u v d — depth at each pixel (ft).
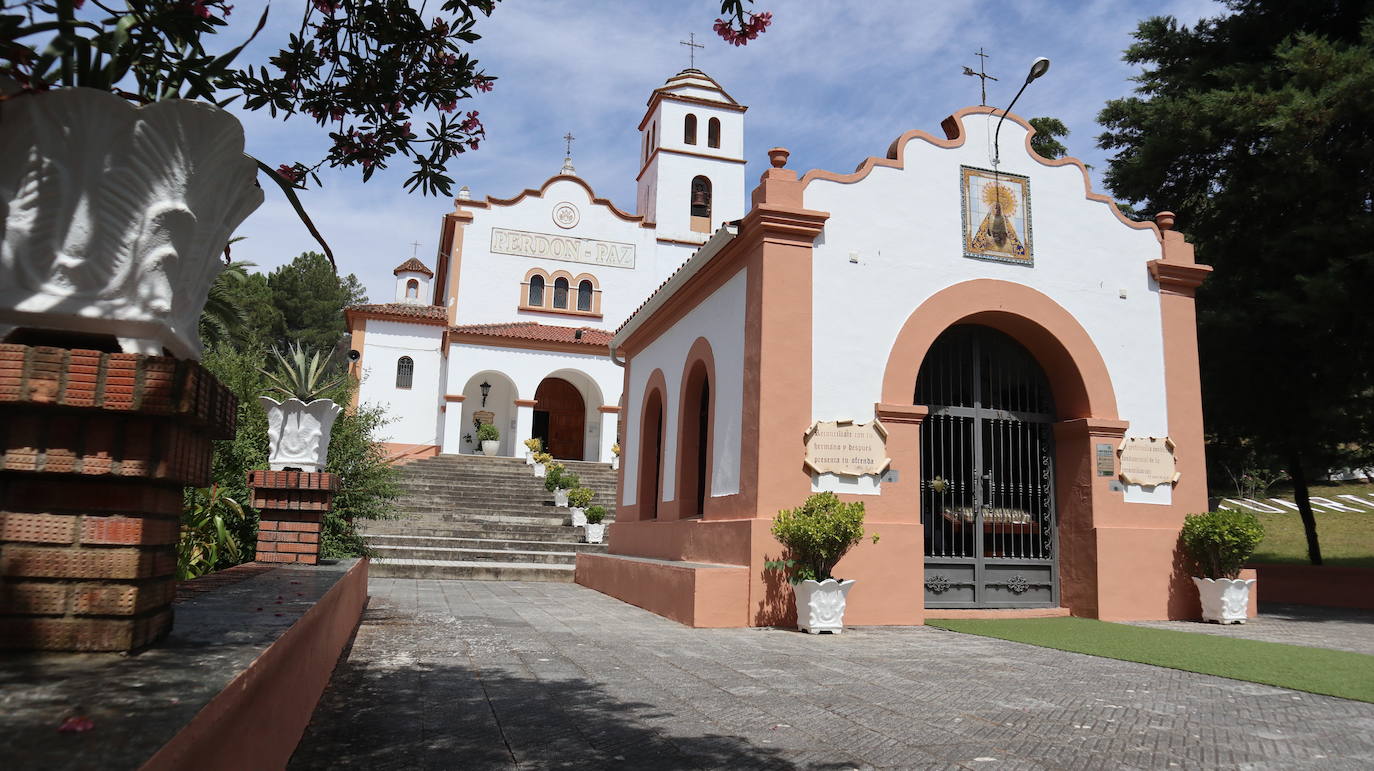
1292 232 40.09
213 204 8.96
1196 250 48.65
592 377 97.96
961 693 19.15
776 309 32.58
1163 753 14.56
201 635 9.12
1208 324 44.98
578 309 107.04
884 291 34.19
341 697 17.15
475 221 105.09
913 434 33.32
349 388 38.32
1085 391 36.47
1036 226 37.04
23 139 7.91
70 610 7.69
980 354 37.60
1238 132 42.42
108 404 7.73
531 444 92.43
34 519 7.66
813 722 16.17
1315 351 41.55
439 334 100.68
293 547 26.02
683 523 39.01
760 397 31.91
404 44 14.02
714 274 38.14
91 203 8.09
